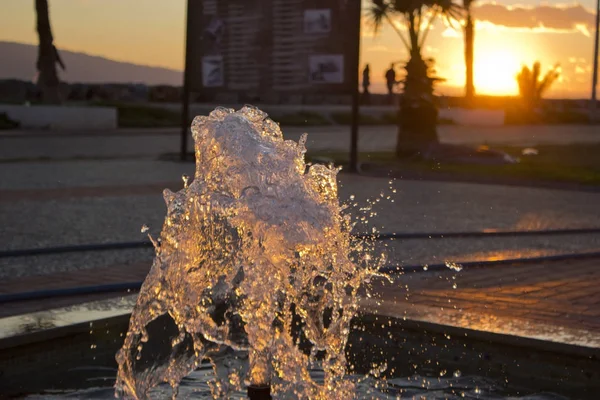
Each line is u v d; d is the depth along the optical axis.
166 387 3.80
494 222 9.62
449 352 4.30
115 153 19.70
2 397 3.62
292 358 3.68
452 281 6.05
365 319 4.61
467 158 18.56
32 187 12.52
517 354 4.11
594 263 6.95
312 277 3.69
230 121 3.67
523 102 45.81
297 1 16.02
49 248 7.10
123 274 6.23
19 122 27.81
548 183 14.68
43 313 4.47
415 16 19.03
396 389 3.76
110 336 4.43
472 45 41.00
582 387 3.78
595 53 41.25
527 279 6.16
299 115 35.25
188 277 3.58
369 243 7.85
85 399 3.62
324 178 3.77
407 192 12.92
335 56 15.95
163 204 10.63
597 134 34.44
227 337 4.06
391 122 37.44
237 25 16.48
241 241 3.54
